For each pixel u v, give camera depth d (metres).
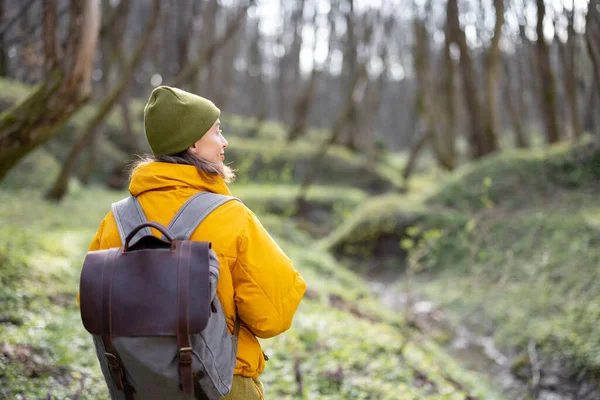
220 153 1.81
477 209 9.38
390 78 33.16
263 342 4.32
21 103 3.80
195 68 11.80
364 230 9.98
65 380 3.17
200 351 1.50
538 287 6.61
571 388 4.85
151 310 1.46
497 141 12.62
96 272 1.51
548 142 11.48
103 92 15.64
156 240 1.57
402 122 38.84
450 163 16.89
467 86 12.76
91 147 13.72
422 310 7.30
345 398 3.67
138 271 1.50
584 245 6.90
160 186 1.67
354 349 4.52
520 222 8.30
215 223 1.62
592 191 8.58
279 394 3.56
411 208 9.94
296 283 1.71
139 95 25.92
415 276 8.60
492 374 5.41
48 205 9.91
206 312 1.47
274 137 26.39
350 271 9.51
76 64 3.81
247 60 34.38
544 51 11.02
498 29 10.31
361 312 6.31
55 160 15.21
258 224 1.70
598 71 5.30
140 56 9.88
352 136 24.53
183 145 1.70
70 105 3.92
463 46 12.61
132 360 1.48
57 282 4.81
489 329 6.32
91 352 3.63
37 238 5.96
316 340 4.50
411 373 4.37
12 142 3.80
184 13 16.00
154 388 1.51
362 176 20.20
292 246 9.20
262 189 16.88
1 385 2.91
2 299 4.06
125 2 12.43
